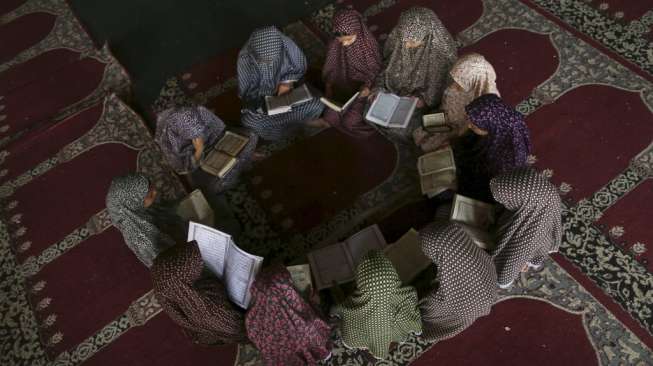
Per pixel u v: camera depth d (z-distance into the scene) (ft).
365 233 10.40
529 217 8.34
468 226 9.35
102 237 11.92
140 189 9.12
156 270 8.07
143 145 13.32
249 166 12.51
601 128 11.93
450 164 10.48
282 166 12.45
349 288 10.00
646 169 11.14
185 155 11.23
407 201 11.49
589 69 13.00
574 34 13.75
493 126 9.48
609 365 9.09
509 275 9.00
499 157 9.80
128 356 10.25
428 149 11.48
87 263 11.58
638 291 9.71
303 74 12.58
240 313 8.99
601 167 11.35
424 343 9.66
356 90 12.88
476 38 14.21
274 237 11.44
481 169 10.22
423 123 11.53
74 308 10.98
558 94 12.67
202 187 11.43
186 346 10.24
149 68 15.17
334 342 9.91
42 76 15.60
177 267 7.93
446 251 7.74
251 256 8.99
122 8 17.11
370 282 7.87
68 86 15.12
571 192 11.10
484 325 9.73
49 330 10.77
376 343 8.59
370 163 12.19
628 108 12.16
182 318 8.64
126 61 15.53
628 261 10.07
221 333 9.18
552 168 11.49
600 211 10.77
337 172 12.17
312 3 15.87
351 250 10.25
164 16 16.52
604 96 12.44
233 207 11.98
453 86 11.05
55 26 17.11
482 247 9.12
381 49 14.20
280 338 8.33
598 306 9.66
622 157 11.42
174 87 14.53
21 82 15.57
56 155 13.51
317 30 15.12
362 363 9.68
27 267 11.70
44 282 11.43
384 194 11.70
